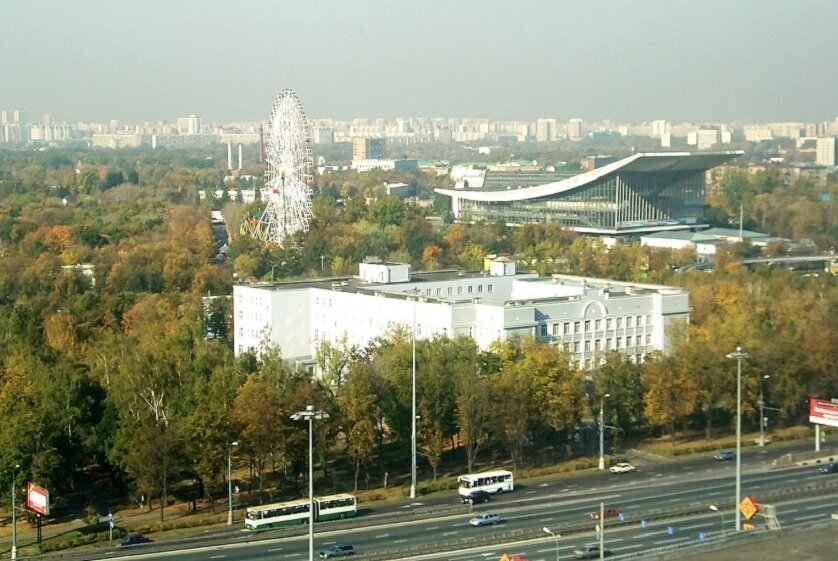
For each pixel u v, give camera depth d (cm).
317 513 18675
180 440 19512
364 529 18175
